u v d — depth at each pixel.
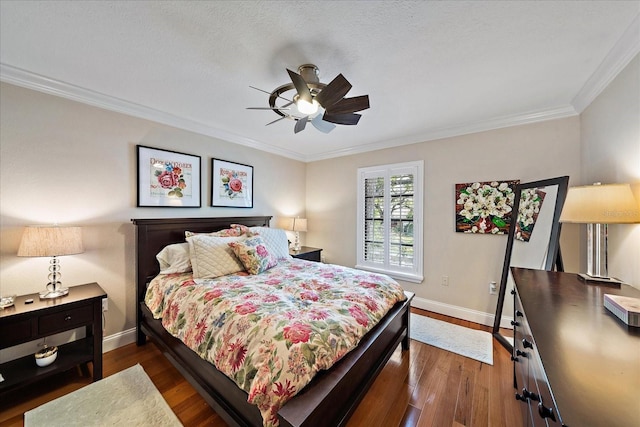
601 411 0.53
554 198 2.19
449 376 1.99
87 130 2.21
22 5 1.25
